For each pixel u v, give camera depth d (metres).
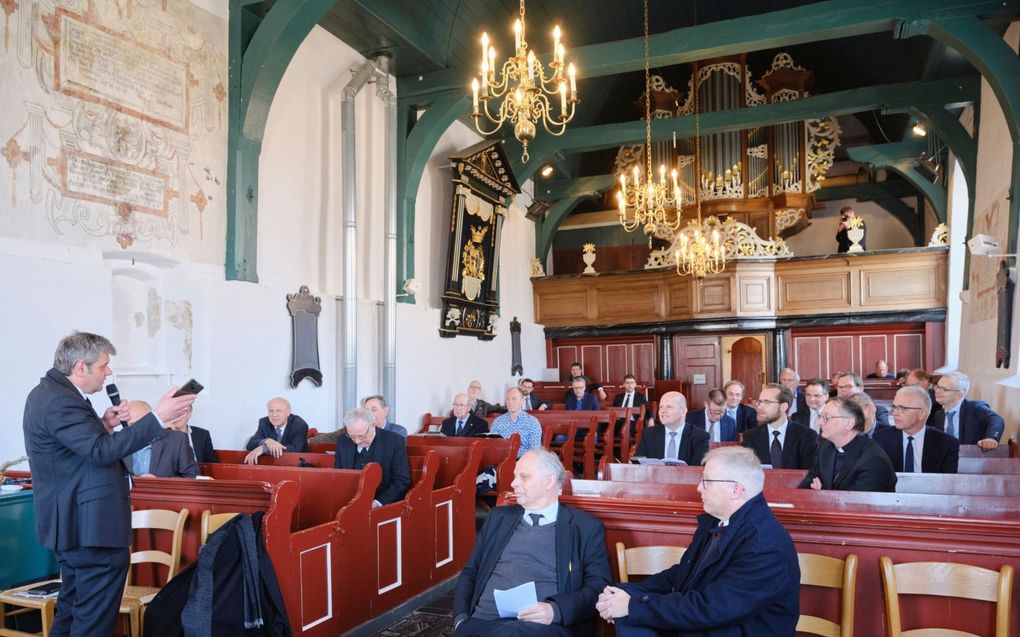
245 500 4.44
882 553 3.13
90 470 3.44
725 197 15.65
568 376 16.31
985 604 2.97
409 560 5.47
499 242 12.78
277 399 7.23
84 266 5.98
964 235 13.30
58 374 3.52
